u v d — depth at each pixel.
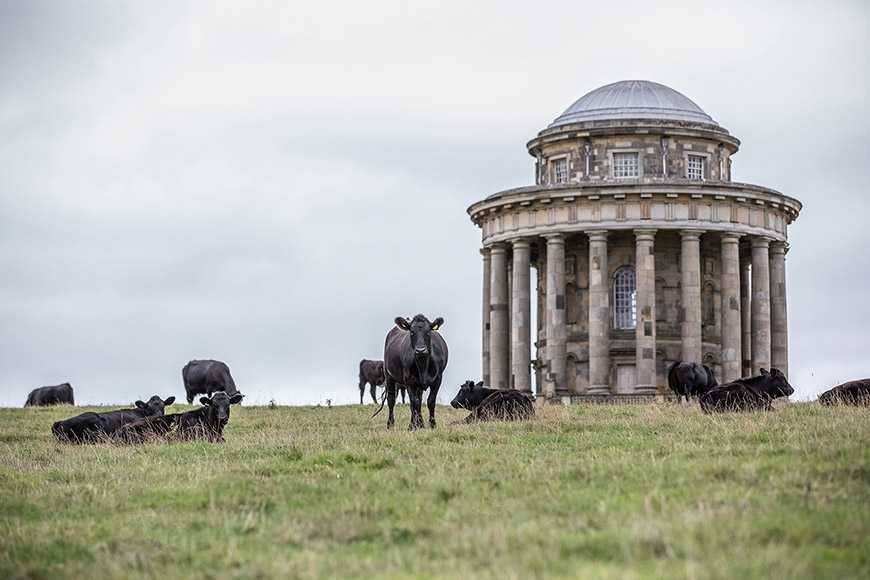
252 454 30.33
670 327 81.75
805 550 16.11
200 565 17.19
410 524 19.22
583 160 83.50
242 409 54.16
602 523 18.42
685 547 16.08
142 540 18.98
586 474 23.28
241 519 20.20
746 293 86.38
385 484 23.42
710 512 18.31
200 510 21.62
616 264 82.56
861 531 17.17
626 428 34.03
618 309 82.56
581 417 39.94
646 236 79.31
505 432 33.59
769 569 15.11
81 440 35.94
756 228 81.06
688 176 83.50
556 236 80.62
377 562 16.84
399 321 39.12
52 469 27.94
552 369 80.38
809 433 28.27
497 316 83.62
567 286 83.75
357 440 32.50
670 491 20.81
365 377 70.94
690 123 83.69
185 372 66.00
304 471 26.23
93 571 17.02
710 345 82.62
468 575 15.48
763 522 17.69
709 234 80.56
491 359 83.94
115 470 27.39
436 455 27.89
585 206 80.00
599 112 84.75
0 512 22.05
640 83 87.75
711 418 35.03
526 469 24.42
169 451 31.44
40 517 21.62
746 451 25.84
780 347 83.38
